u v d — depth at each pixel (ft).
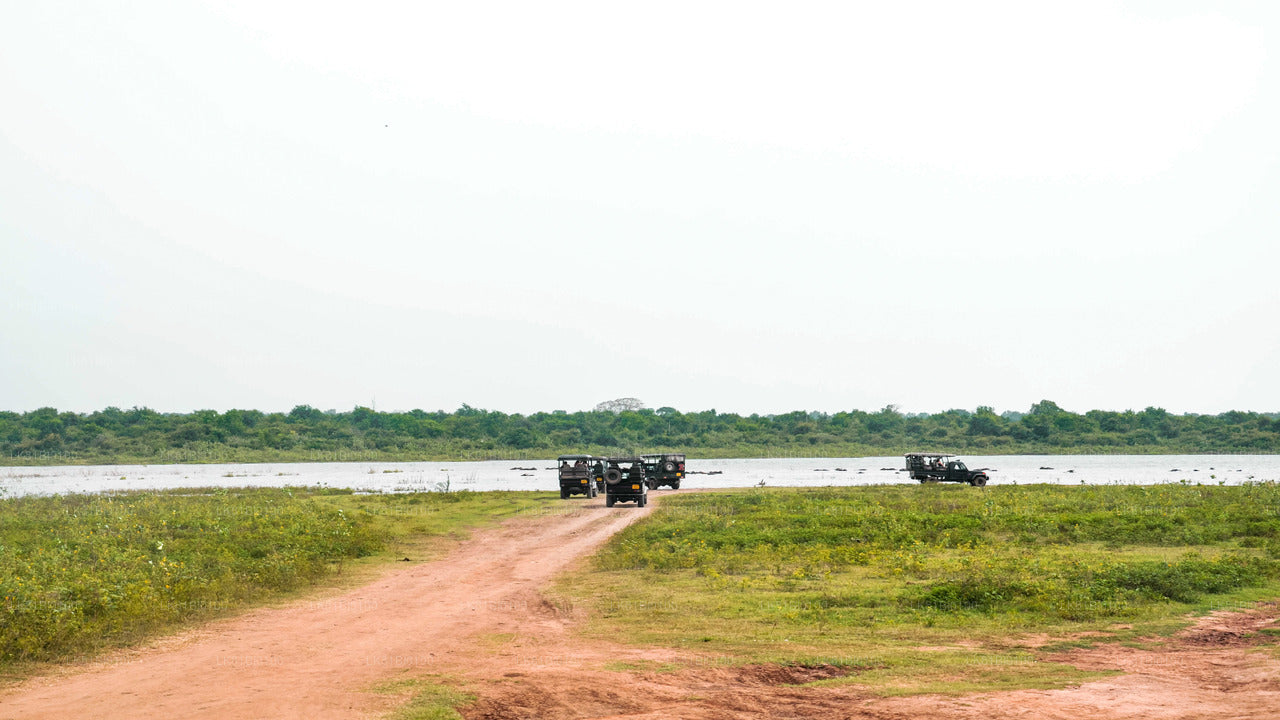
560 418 626.64
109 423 524.52
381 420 583.99
